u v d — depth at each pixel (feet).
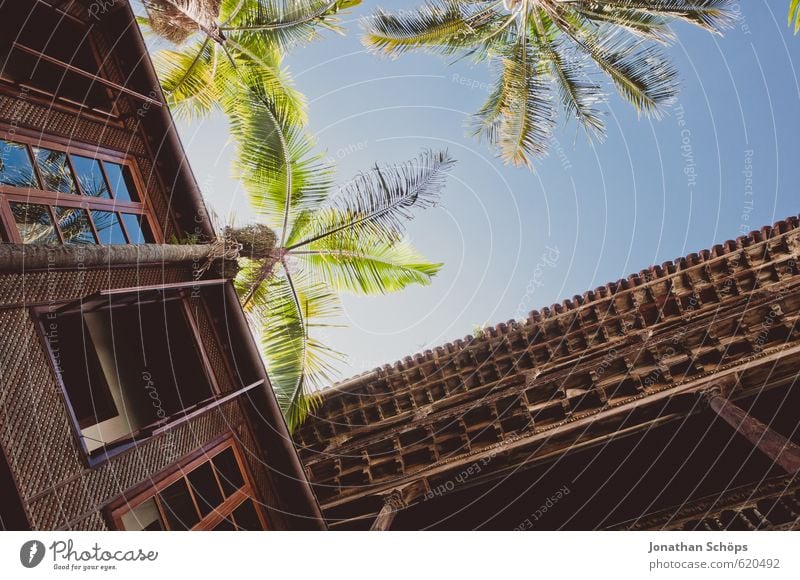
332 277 43.32
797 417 42.50
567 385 44.39
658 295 44.06
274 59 42.91
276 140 39.29
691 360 41.65
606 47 46.01
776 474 40.91
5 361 19.85
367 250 41.68
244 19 40.57
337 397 48.16
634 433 40.96
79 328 27.71
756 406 43.19
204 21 36.45
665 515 36.17
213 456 28.53
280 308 41.73
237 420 31.50
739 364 40.04
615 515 44.88
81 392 26.89
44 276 22.30
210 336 32.01
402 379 47.70
